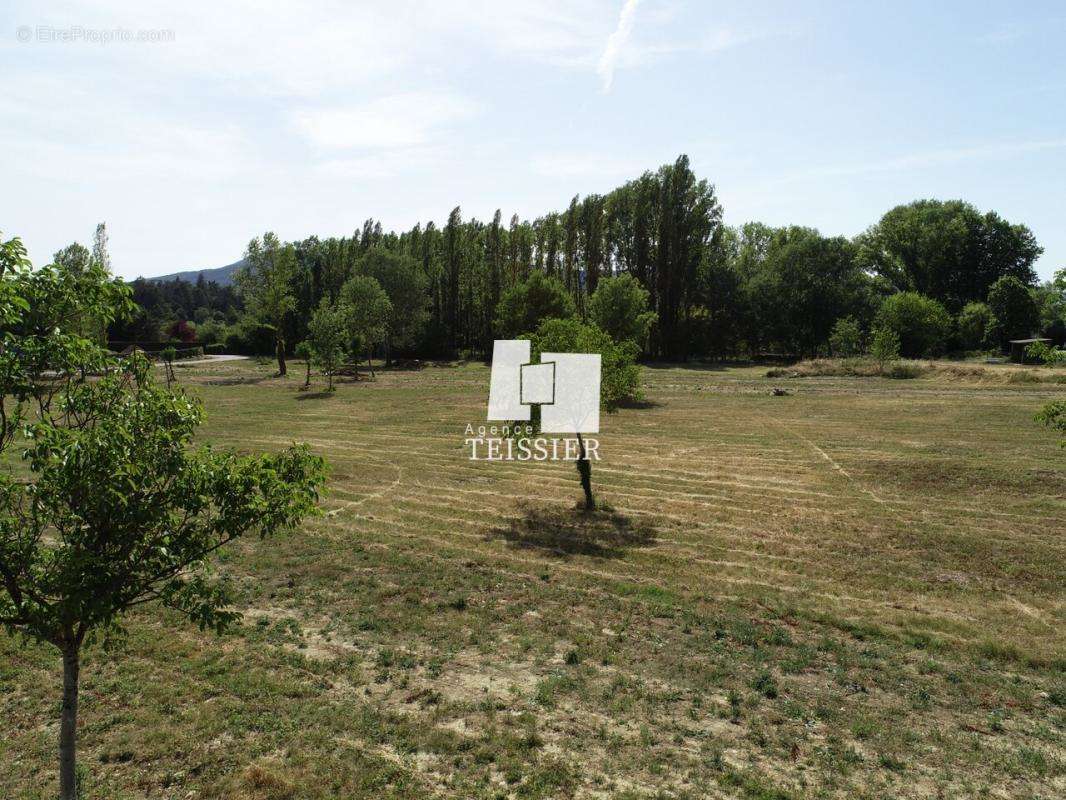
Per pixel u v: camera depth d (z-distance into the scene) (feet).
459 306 315.99
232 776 26.99
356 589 47.29
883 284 293.64
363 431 114.21
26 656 36.63
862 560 53.88
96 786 26.27
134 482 20.79
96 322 23.45
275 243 224.33
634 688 34.71
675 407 138.51
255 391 174.19
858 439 100.12
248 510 23.06
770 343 303.89
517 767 27.94
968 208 282.56
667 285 276.62
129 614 42.22
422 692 33.96
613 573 51.26
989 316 241.55
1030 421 108.68
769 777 27.66
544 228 297.33
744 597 46.83
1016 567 51.60
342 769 27.61
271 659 37.04
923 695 34.37
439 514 66.85
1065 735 30.89
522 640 39.88
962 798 26.48
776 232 363.97
